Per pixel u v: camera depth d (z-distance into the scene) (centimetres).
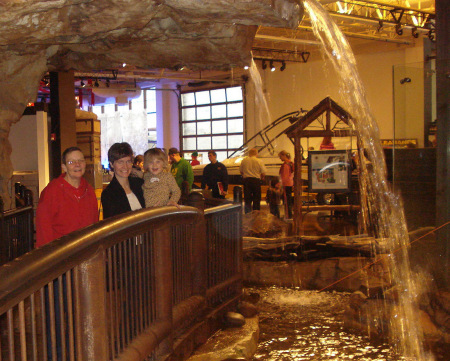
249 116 2177
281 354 376
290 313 480
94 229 215
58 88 1198
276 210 1125
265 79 2109
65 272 197
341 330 429
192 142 2433
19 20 309
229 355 347
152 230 295
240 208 463
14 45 431
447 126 498
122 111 2831
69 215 306
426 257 544
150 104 2717
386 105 1791
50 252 178
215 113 2327
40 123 779
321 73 1927
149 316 286
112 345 236
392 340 394
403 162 612
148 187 360
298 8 386
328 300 521
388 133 1792
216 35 435
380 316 423
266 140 2103
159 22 423
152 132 2753
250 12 352
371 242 618
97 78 2047
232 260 454
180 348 329
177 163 932
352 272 573
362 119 1017
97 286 217
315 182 794
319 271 588
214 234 416
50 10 314
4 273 154
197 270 373
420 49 1694
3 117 501
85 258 210
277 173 1597
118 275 268
